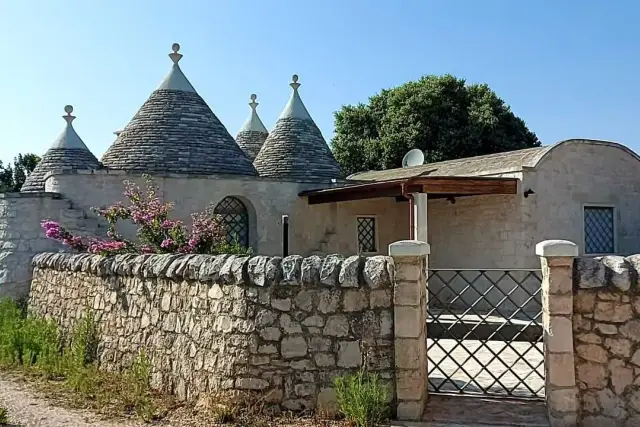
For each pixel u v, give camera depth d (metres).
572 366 5.50
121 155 14.81
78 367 7.71
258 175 16.12
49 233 11.05
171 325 7.08
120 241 10.81
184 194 14.38
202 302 6.63
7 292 12.99
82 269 9.42
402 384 5.75
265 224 15.38
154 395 6.90
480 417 5.80
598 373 5.52
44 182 15.51
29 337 9.34
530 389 6.55
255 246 15.32
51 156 16.16
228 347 6.22
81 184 13.76
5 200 13.60
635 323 5.46
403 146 30.72
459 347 9.66
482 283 14.62
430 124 30.64
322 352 5.98
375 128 33.62
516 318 12.02
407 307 5.79
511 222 13.91
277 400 6.02
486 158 15.95
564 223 14.12
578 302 5.59
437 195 14.77
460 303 15.20
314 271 6.03
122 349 7.96
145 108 15.74
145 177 13.98
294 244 15.70
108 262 8.56
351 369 5.89
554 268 5.58
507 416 5.83
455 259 15.69
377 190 13.52
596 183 14.60
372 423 5.52
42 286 11.44
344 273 5.92
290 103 18.17
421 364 5.92
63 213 13.41
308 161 17.14
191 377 6.61
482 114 30.22
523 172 13.60
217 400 6.14
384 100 33.88
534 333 10.05
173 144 15.06
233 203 15.45
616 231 14.80
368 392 5.61
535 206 13.77
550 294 5.58
